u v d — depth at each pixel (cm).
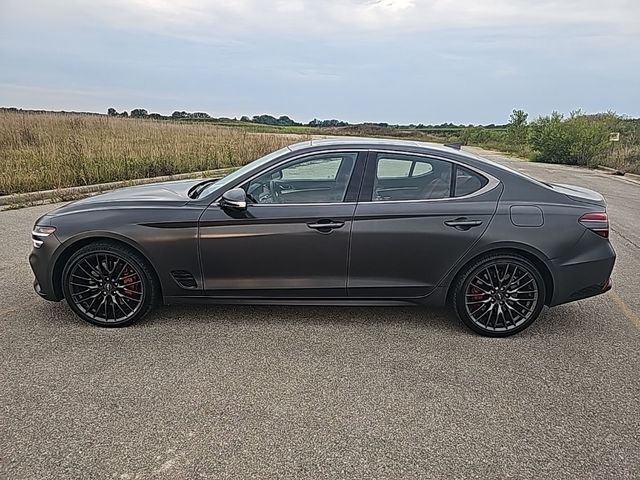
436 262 421
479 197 424
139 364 371
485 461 273
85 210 430
